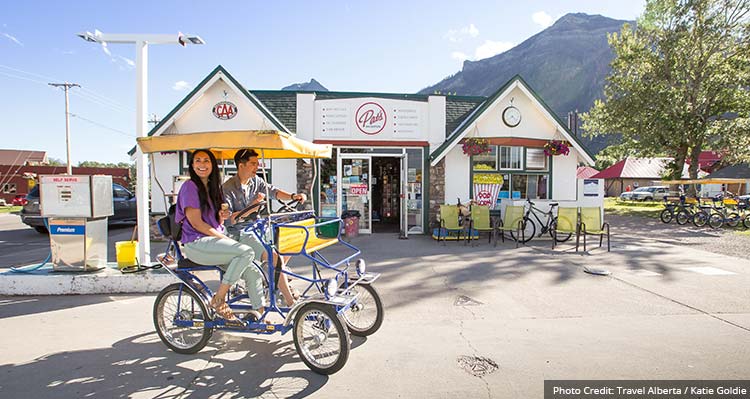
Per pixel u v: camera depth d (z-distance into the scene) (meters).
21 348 3.75
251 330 3.55
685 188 23.23
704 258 7.74
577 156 11.75
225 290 3.51
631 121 22.83
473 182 11.21
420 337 3.99
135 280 5.50
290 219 4.85
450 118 11.62
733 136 21.06
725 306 4.89
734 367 3.32
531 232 10.22
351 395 2.93
